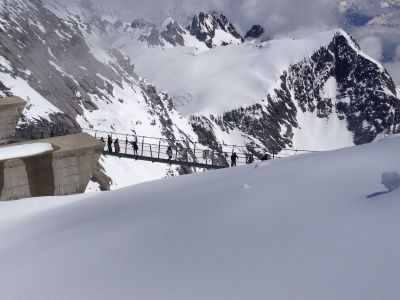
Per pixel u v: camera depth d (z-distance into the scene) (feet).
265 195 28.22
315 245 18.10
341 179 28.81
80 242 26.50
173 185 43.57
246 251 19.13
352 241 17.51
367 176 28.14
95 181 210.38
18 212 44.86
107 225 30.27
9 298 19.26
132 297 16.83
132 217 31.07
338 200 24.12
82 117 351.87
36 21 422.82
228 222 24.04
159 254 21.20
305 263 16.53
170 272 18.57
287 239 19.47
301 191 27.58
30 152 55.88
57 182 58.08
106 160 254.68
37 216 41.14
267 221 22.86
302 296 14.21
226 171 46.26
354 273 14.88
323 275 15.33
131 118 432.25
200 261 19.12
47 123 239.50
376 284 13.91
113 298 17.06
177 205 31.99
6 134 75.15
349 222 19.72
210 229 23.56
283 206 25.02
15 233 36.19
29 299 18.69
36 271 22.17
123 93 487.61
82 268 21.30
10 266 24.32
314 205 23.93
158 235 24.57
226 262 18.39
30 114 234.58
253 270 16.99
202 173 48.91
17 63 304.50
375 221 19.04
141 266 19.93
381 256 15.69
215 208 27.66
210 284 16.55
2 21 353.92
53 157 57.47
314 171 32.81
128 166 272.51
